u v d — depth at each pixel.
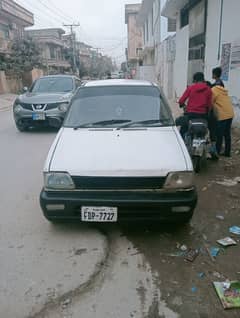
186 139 5.55
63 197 3.15
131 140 3.62
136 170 3.09
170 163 3.17
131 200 3.07
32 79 28.12
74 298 2.51
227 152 6.12
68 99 8.87
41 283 2.68
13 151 7.06
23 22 31.98
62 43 49.94
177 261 2.98
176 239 3.34
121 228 3.56
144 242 3.30
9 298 2.52
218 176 5.12
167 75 18.56
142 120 4.14
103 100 4.46
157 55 24.52
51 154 3.42
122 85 4.73
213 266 2.90
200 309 2.40
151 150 3.39
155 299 2.50
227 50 7.97
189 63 12.09
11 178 5.29
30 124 8.88
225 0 7.97
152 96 4.52
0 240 3.33
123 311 2.38
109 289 2.61
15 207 4.14
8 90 25.08
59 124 8.80
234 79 7.68
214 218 3.77
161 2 21.41
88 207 3.13
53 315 2.35
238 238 3.35
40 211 3.99
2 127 10.21
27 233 3.47
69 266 2.90
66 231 3.49
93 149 3.44
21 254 3.08
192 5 11.45
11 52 26.20
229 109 5.80
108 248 3.19
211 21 9.05
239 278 2.74
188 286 2.64
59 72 42.28
